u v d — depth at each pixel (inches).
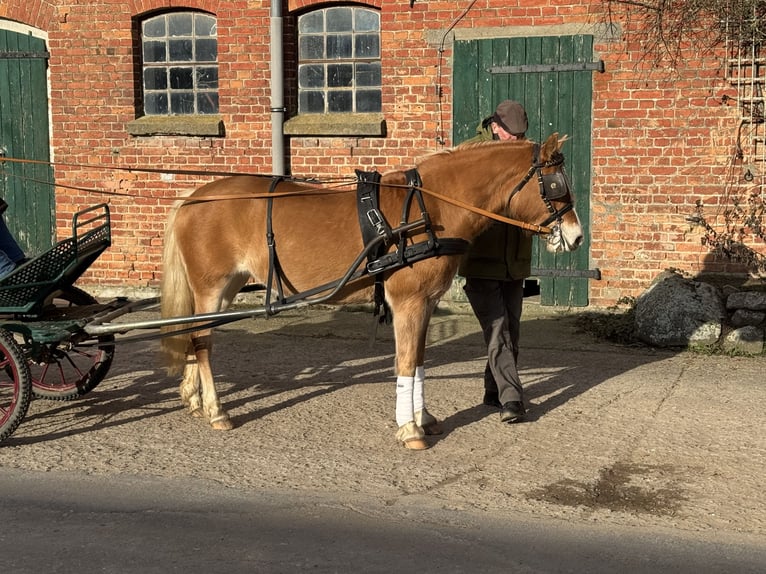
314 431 252.2
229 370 319.0
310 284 242.2
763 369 316.5
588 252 396.2
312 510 197.3
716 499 203.5
